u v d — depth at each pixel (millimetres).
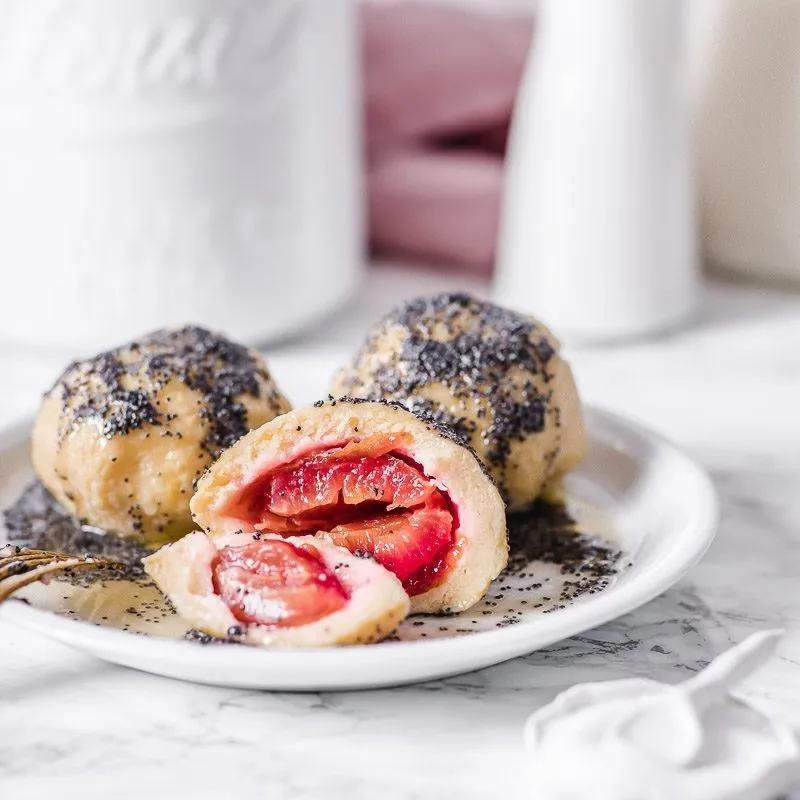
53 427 516
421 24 760
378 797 419
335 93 667
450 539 472
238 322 655
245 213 644
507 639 432
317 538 473
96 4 604
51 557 477
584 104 664
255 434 479
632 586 451
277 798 419
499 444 512
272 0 626
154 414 507
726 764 416
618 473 539
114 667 465
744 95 712
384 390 516
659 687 433
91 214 630
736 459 585
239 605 457
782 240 728
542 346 526
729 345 690
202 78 621
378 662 427
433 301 535
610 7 656
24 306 650
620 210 673
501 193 740
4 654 470
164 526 511
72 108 618
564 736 419
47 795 421
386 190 759
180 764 430
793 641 474
